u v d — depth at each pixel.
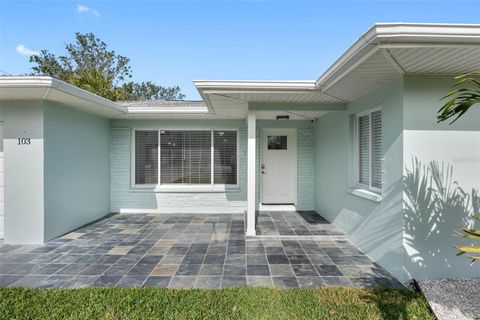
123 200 7.04
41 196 4.51
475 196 3.12
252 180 4.92
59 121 4.95
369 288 2.93
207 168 7.23
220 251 4.12
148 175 7.21
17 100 4.49
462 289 2.84
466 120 3.12
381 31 2.22
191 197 7.09
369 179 4.24
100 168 6.50
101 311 2.47
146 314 2.43
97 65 21.08
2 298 2.69
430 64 2.78
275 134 7.38
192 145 7.22
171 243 4.52
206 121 7.11
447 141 3.11
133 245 4.41
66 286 2.98
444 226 3.12
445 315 2.43
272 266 3.54
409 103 3.10
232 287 2.93
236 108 5.45
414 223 3.10
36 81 3.74
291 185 7.38
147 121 7.06
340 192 5.20
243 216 6.65
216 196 7.11
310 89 3.97
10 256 3.92
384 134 3.55
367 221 3.99
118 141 7.02
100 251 4.12
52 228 4.75
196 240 4.68
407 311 2.50
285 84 3.91
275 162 7.37
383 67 2.89
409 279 3.06
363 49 2.51
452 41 2.27
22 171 4.51
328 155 5.95
